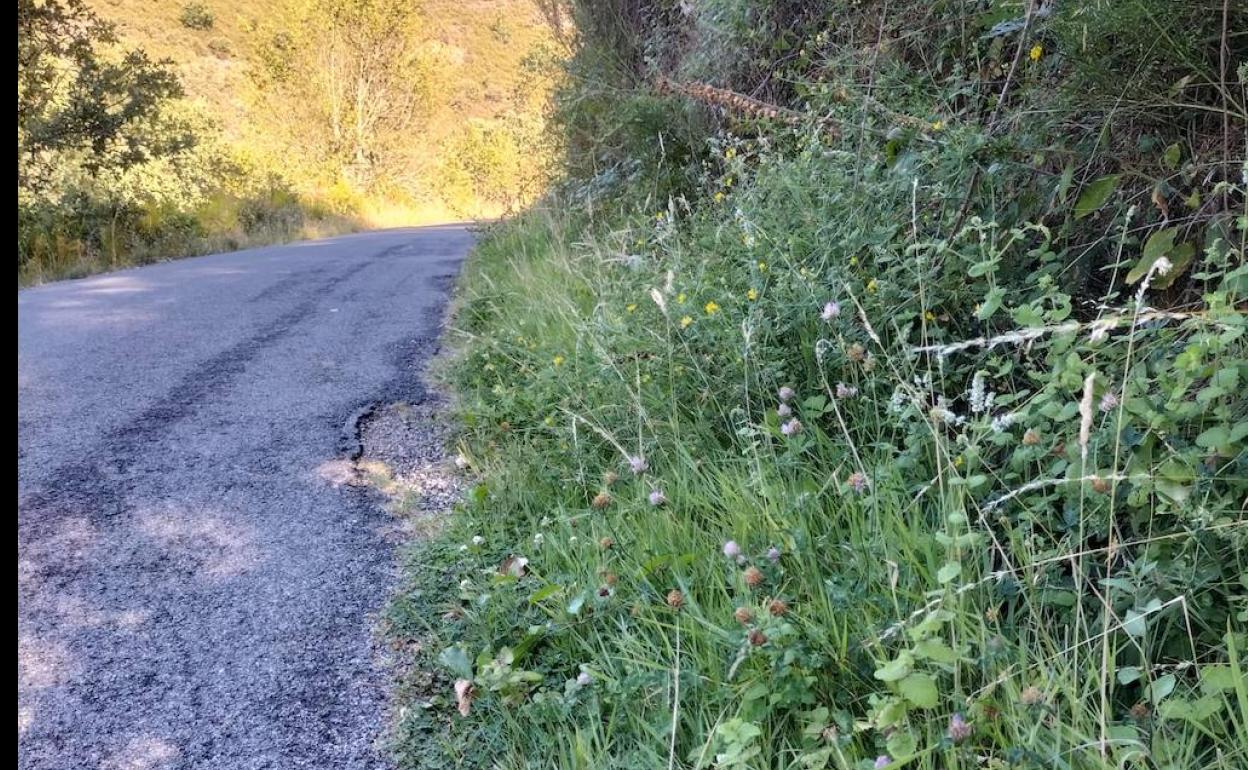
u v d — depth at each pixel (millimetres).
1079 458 1891
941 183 2859
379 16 29969
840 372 2814
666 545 2377
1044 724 1543
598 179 7398
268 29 29875
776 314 3000
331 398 4211
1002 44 3395
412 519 2957
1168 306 2479
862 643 1757
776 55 5379
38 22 11562
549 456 3242
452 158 33031
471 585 2445
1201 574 1695
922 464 2402
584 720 1885
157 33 43969
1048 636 1757
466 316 5883
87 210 11883
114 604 2367
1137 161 2631
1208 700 1444
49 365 4758
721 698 1780
